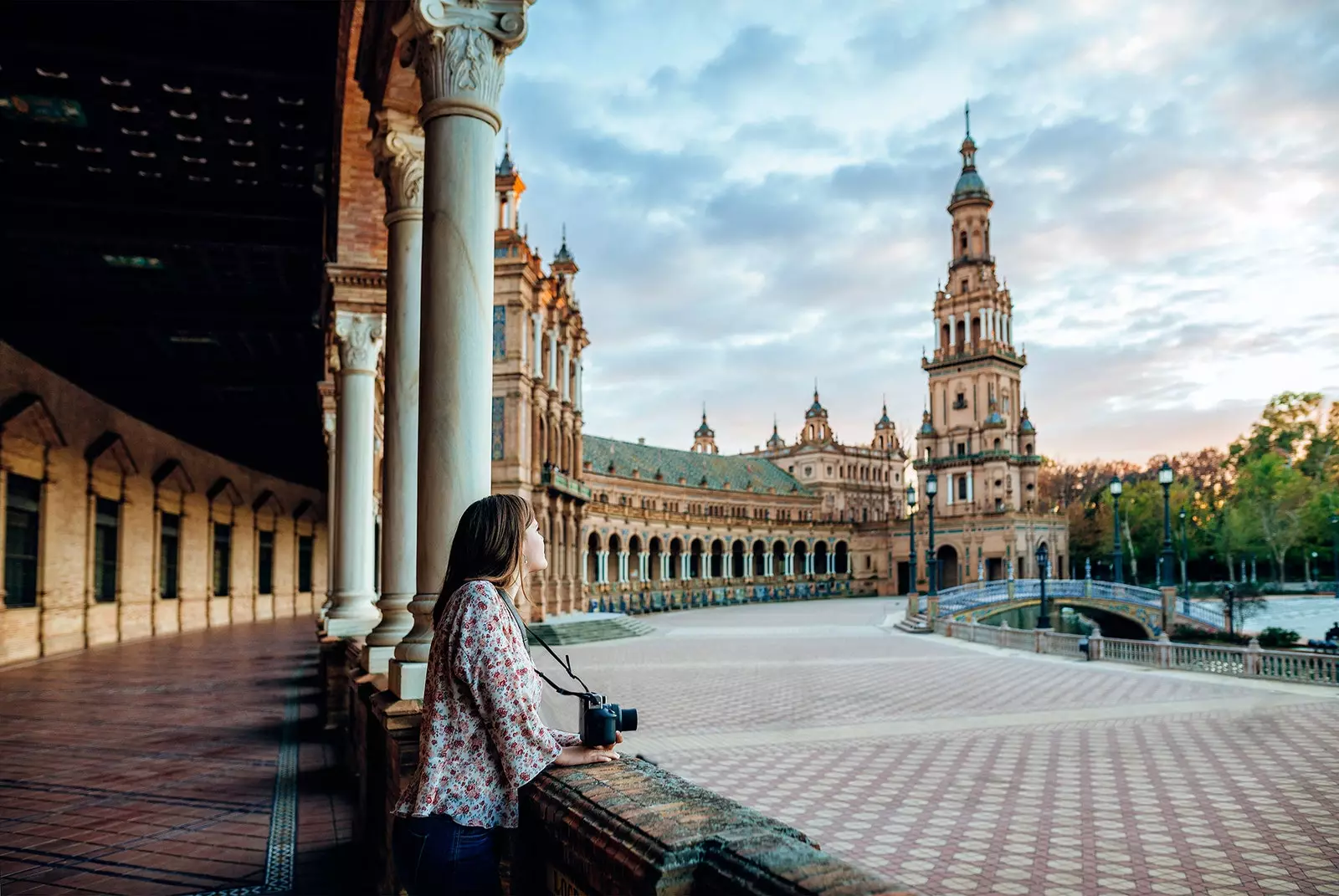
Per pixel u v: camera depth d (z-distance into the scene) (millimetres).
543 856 2662
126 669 19062
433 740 2566
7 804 8031
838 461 108812
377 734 6012
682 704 16969
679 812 2256
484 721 2545
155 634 29141
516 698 2494
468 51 5168
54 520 22484
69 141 13992
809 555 90500
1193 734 13609
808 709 16391
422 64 5277
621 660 26203
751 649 29891
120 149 14328
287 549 44469
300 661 20719
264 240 16531
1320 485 82250
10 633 20312
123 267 18047
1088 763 11602
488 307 5129
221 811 7816
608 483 72750
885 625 43562
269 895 5750
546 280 43312
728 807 2316
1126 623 53938
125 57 11367
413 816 2543
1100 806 9422
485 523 2725
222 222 16422
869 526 91938
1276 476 79938
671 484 82062
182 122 13430
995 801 9711
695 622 48000
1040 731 13938
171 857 6543
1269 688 18672
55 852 6625
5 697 14891
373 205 11336
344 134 10539
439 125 5145
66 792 8461
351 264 11383
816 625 44219
